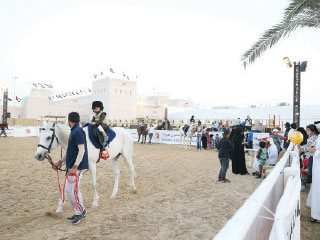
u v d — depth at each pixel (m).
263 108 32.09
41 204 5.19
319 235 3.73
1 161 10.55
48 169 9.05
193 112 39.53
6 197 5.62
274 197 2.00
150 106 64.62
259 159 8.16
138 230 3.92
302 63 14.37
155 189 6.58
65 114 59.22
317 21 7.72
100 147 4.95
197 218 4.45
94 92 59.16
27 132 28.28
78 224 4.13
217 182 7.46
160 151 16.03
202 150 17.42
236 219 0.95
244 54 9.00
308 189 6.62
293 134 5.89
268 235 1.64
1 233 3.75
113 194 5.68
